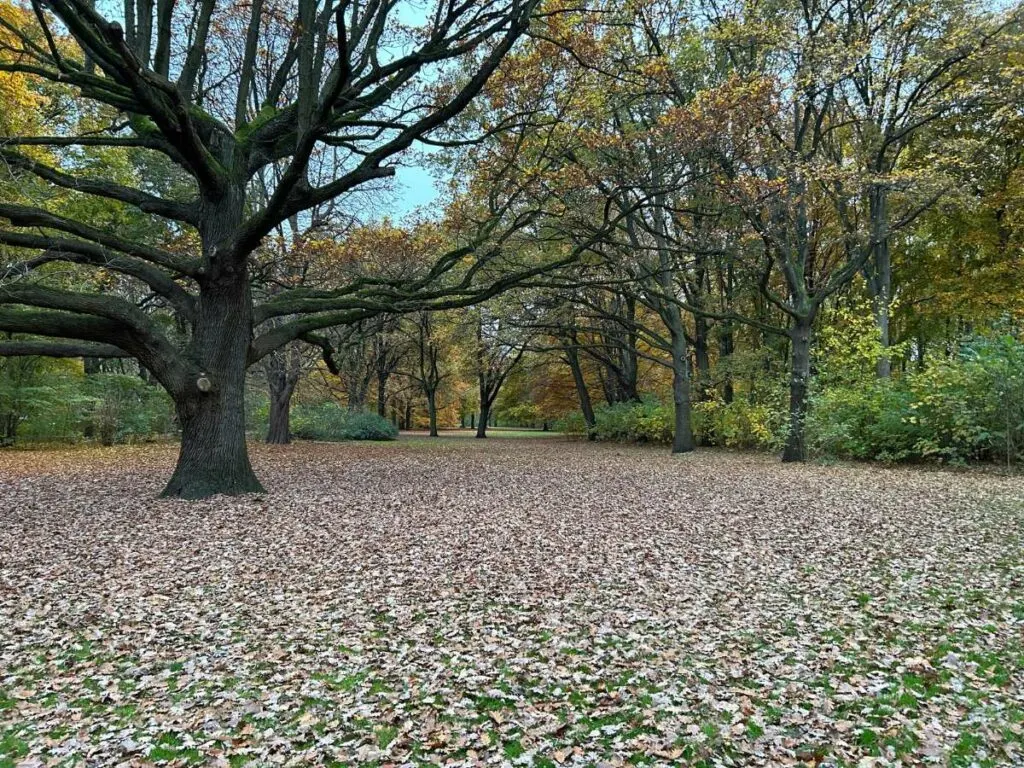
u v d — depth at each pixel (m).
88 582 6.37
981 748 3.32
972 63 15.41
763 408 21.81
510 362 40.38
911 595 5.78
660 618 5.35
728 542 7.91
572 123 14.51
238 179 11.71
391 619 5.39
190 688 4.21
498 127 12.30
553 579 6.44
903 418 15.82
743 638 4.92
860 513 9.55
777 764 3.23
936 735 3.46
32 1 8.32
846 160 19.86
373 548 7.67
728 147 13.92
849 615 5.35
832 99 17.39
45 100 14.79
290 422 32.09
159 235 21.22
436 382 41.88
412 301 13.91
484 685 4.17
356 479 14.54
